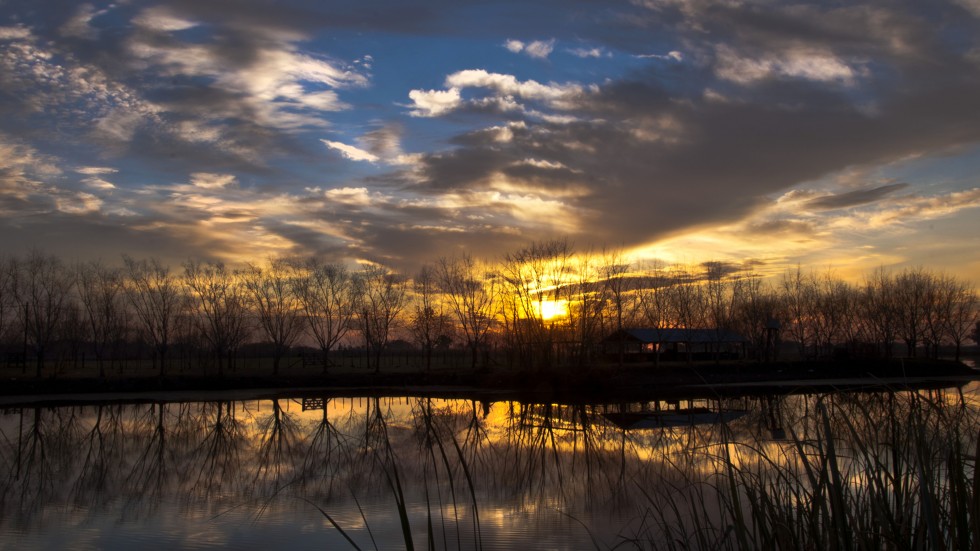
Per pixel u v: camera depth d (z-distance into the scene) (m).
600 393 44.50
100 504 16.62
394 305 66.00
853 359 60.41
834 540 4.14
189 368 63.03
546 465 18.75
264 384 50.97
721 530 5.77
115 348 62.78
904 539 4.29
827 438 4.23
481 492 16.17
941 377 53.09
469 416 32.66
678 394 43.12
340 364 69.44
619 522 11.94
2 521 15.12
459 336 64.31
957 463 3.94
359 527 13.91
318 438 26.28
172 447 25.23
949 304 60.94
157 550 13.02
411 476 18.16
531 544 11.97
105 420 33.31
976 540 3.52
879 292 70.00
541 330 48.91
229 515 15.29
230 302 60.78
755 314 68.38
